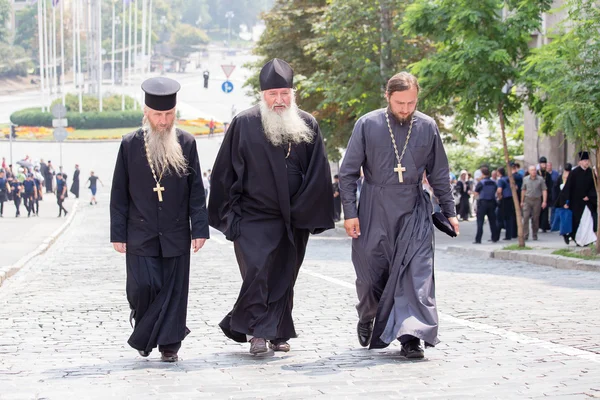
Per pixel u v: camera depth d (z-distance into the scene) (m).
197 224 10.90
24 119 134.75
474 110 30.64
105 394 9.15
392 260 10.82
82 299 18.42
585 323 13.87
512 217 35.84
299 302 16.92
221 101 173.00
